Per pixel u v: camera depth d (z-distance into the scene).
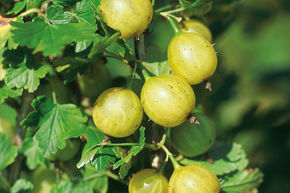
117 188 0.29
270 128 0.41
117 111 0.24
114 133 0.25
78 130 0.26
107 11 0.25
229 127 0.40
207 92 0.28
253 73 0.62
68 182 0.29
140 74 0.27
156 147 0.26
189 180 0.25
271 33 0.63
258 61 0.64
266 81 0.55
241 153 0.29
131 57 0.26
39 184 0.30
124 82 0.30
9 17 0.27
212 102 0.39
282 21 0.60
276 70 0.57
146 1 0.25
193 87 0.28
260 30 0.60
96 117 0.25
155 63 0.27
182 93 0.24
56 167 0.28
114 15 0.24
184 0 0.26
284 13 0.55
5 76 0.26
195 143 0.28
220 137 0.38
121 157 0.25
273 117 0.40
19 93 0.27
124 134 0.25
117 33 0.24
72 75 0.25
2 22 0.26
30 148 0.30
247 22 0.55
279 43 0.64
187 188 0.25
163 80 0.25
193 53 0.25
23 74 0.26
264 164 0.42
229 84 0.40
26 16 0.26
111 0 0.25
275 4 0.53
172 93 0.24
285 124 0.41
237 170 0.29
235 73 0.42
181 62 0.25
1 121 0.31
